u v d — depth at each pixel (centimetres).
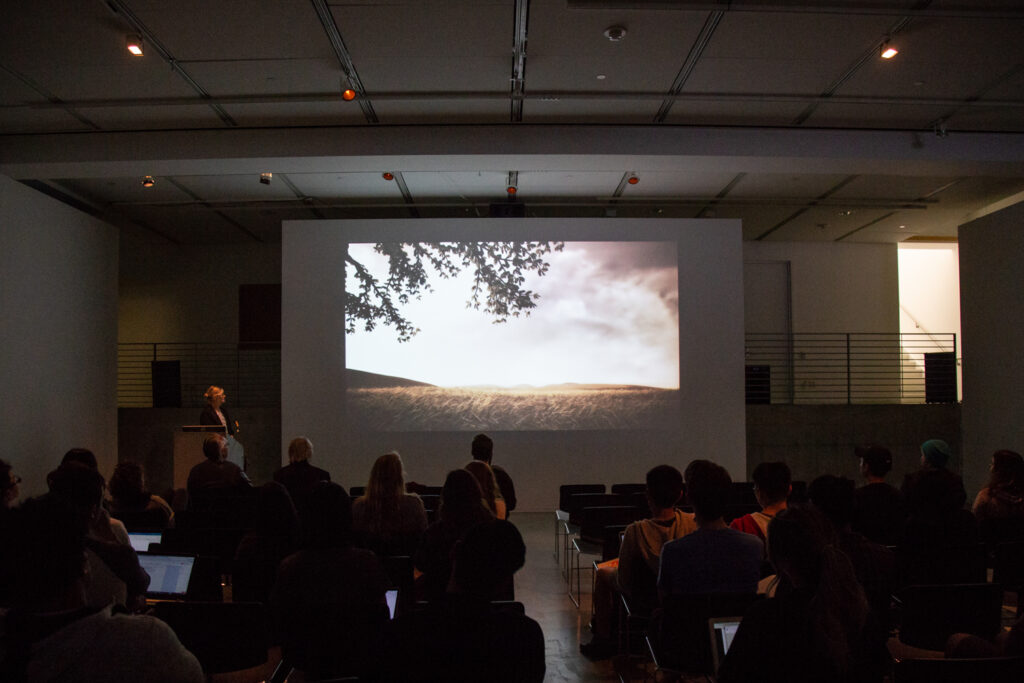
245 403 1364
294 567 273
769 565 331
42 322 904
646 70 692
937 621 309
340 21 597
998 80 708
